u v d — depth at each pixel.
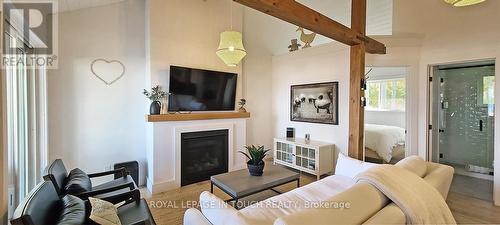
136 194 2.21
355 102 3.16
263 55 5.29
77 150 3.33
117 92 3.61
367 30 5.15
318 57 4.53
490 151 4.17
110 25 3.52
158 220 2.69
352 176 2.66
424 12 3.75
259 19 5.01
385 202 1.47
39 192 1.60
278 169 3.22
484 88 4.21
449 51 3.55
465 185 3.75
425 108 3.81
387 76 6.71
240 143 4.44
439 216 1.53
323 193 2.31
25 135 2.65
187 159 3.82
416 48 3.85
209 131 4.03
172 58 3.77
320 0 4.60
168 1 3.73
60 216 1.65
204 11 4.12
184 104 3.82
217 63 4.29
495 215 2.78
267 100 5.40
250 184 2.67
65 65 3.21
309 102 4.68
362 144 3.18
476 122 4.31
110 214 1.78
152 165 3.48
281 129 5.27
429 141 3.89
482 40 3.24
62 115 3.21
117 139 3.63
